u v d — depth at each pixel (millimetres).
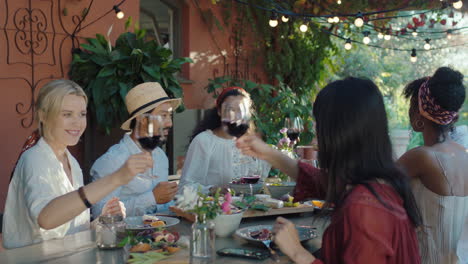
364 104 1511
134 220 2344
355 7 7082
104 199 2793
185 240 1968
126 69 4629
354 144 1517
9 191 2271
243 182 2887
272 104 7012
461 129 3615
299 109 7027
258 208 2475
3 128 4230
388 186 1506
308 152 3990
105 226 1911
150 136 2117
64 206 1861
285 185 2893
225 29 7020
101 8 4988
